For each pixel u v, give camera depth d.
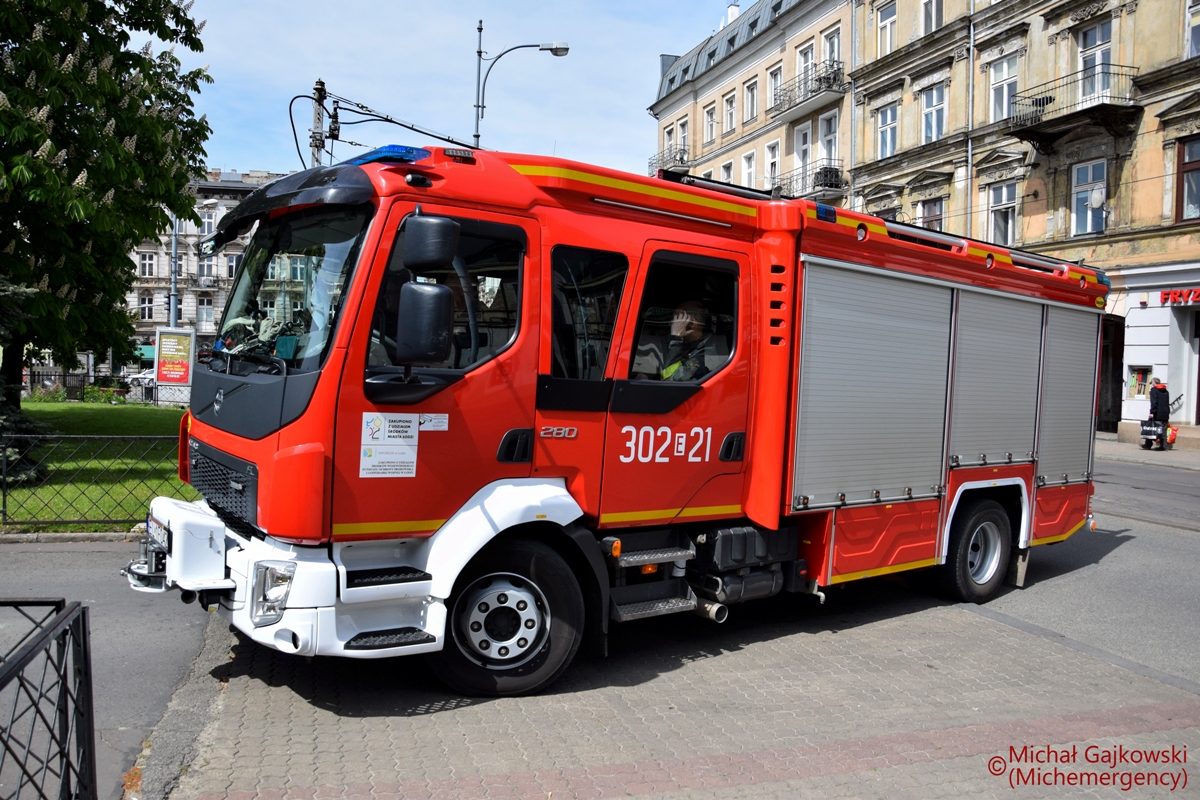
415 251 3.82
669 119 47.44
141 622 5.59
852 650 5.80
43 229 11.02
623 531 5.04
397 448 4.09
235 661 4.94
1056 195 24.66
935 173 28.56
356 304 3.98
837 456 5.73
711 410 5.20
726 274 5.31
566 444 4.60
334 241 4.18
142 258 53.88
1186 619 6.93
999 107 26.59
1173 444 21.92
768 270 5.40
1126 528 10.92
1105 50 23.39
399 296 4.00
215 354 4.85
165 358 22.42
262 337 4.43
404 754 3.87
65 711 2.49
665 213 5.00
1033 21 25.00
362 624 4.08
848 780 3.84
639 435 4.88
